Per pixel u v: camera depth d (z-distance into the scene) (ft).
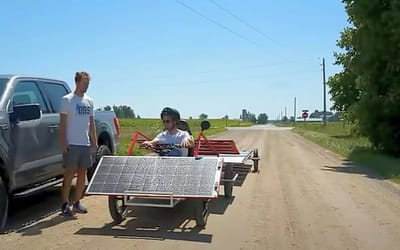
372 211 29.53
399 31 63.26
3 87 25.85
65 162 26.68
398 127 71.15
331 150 81.56
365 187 39.04
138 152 59.47
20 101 26.63
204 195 23.84
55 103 29.99
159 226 25.32
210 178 24.64
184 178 24.82
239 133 160.56
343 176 45.78
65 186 27.07
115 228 24.81
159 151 29.19
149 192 24.39
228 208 30.19
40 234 23.48
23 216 27.35
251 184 39.96
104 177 25.58
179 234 23.82
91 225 25.38
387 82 70.49
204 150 36.37
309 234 24.04
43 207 29.73
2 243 21.88
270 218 27.50
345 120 103.30
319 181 42.14
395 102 67.97
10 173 24.20
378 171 49.75
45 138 27.48
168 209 29.30
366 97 74.84
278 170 49.96
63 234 23.52
